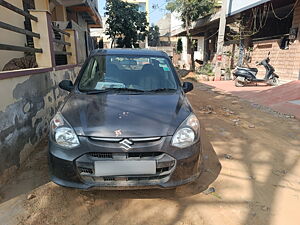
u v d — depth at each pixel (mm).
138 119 2170
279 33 12383
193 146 2197
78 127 2090
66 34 5656
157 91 2900
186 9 14969
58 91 4426
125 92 2797
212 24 15711
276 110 5785
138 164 1996
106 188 2059
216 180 2666
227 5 11914
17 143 2715
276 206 2250
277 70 9953
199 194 2406
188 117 2342
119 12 18031
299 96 6340
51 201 2238
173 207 2207
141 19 19062
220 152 3387
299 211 2186
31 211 2105
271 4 9375
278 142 3793
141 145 2012
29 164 2861
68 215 2080
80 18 13023
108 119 2150
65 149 2059
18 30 3123
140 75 3107
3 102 2436
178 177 2133
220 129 4359
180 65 22906
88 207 2184
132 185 2062
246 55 12203
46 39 3990
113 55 3400
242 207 2225
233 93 8203
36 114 3322
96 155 2014
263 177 2758
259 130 4344
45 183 2502
